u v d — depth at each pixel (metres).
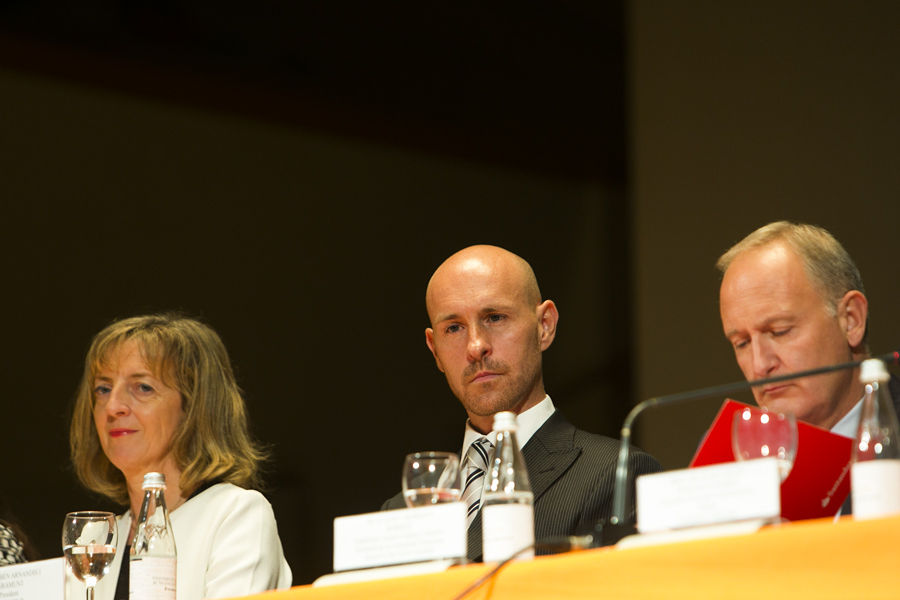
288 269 22.61
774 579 4.64
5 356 22.08
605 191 21.75
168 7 22.69
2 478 21.62
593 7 21.86
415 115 23.05
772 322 7.75
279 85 23.03
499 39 22.56
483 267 9.30
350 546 6.23
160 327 9.59
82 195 22.64
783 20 14.73
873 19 13.70
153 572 7.30
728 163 15.31
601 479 8.45
